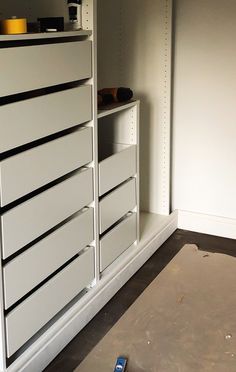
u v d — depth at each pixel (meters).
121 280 2.56
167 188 3.12
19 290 1.83
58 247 2.03
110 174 2.37
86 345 2.15
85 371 1.98
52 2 2.16
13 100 1.87
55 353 2.07
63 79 1.93
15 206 1.79
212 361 2.02
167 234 3.10
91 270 2.31
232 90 2.91
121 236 2.56
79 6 2.05
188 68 2.98
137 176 2.65
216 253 2.89
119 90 2.48
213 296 2.47
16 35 1.68
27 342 1.98
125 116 2.58
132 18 2.90
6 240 1.74
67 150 2.01
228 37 2.84
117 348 2.11
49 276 2.10
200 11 2.87
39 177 1.87
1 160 1.70
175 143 3.14
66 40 2.11
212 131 3.02
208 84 2.96
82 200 2.16
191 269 2.72
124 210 2.56
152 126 3.05
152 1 2.84
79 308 2.21
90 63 2.09
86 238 2.23
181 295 2.48
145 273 2.71
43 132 1.86
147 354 2.07
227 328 2.22
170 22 2.83
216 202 3.13
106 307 2.42
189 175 3.16
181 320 2.28
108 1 2.93
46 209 1.93
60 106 1.93
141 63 2.96
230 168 3.04
